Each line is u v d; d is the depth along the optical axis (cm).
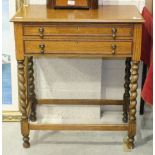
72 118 270
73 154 228
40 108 266
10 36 251
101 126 226
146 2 243
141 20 201
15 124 261
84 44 207
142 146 236
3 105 264
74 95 265
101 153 229
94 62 256
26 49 208
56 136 248
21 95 222
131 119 225
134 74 213
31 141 242
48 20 201
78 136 248
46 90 263
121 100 259
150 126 257
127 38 205
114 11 225
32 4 244
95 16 210
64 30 204
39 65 256
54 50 208
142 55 235
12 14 246
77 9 228
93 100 260
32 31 205
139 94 268
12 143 239
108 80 269
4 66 257
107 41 206
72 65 257
